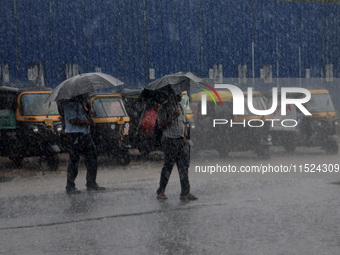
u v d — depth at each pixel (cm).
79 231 604
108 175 1201
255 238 545
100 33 1688
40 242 556
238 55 1925
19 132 1360
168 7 1798
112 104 1417
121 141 1395
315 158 1545
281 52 2028
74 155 895
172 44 1805
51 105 1367
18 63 1573
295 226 599
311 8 2097
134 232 589
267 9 1988
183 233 577
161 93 798
